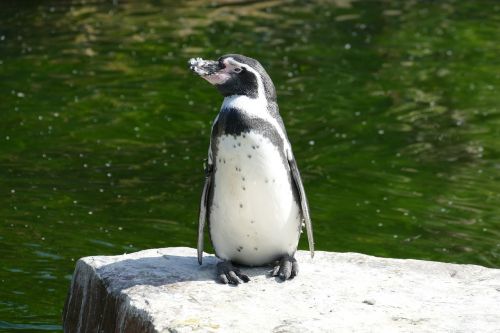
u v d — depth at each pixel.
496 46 32.38
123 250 17.14
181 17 34.09
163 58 29.83
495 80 29.08
